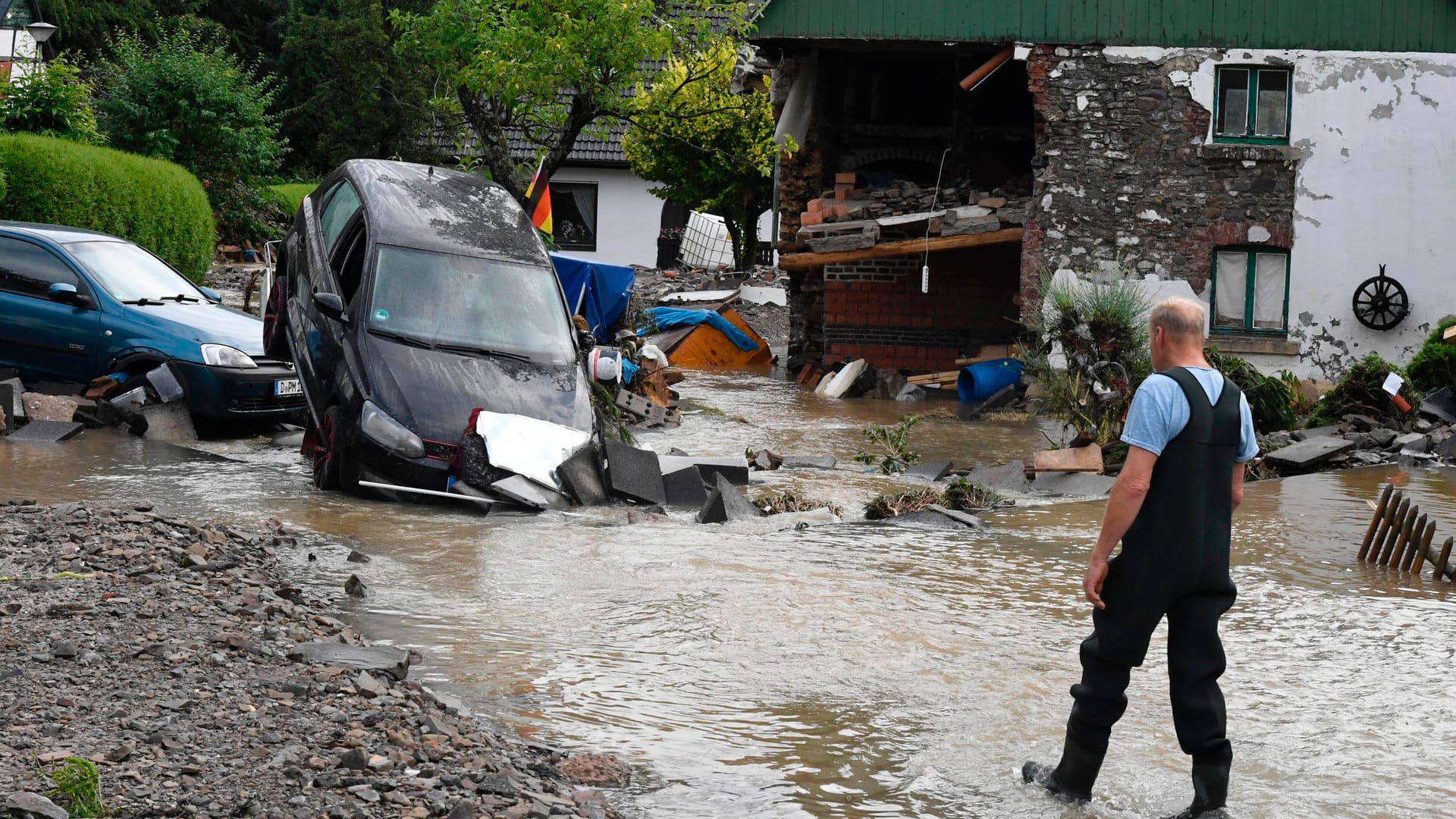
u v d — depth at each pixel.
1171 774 4.88
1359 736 5.38
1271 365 19.69
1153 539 4.39
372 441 9.38
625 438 13.04
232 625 5.72
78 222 15.85
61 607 5.58
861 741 5.13
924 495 10.73
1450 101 19.12
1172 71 19.44
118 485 9.22
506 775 4.33
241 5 46.91
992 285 21.88
